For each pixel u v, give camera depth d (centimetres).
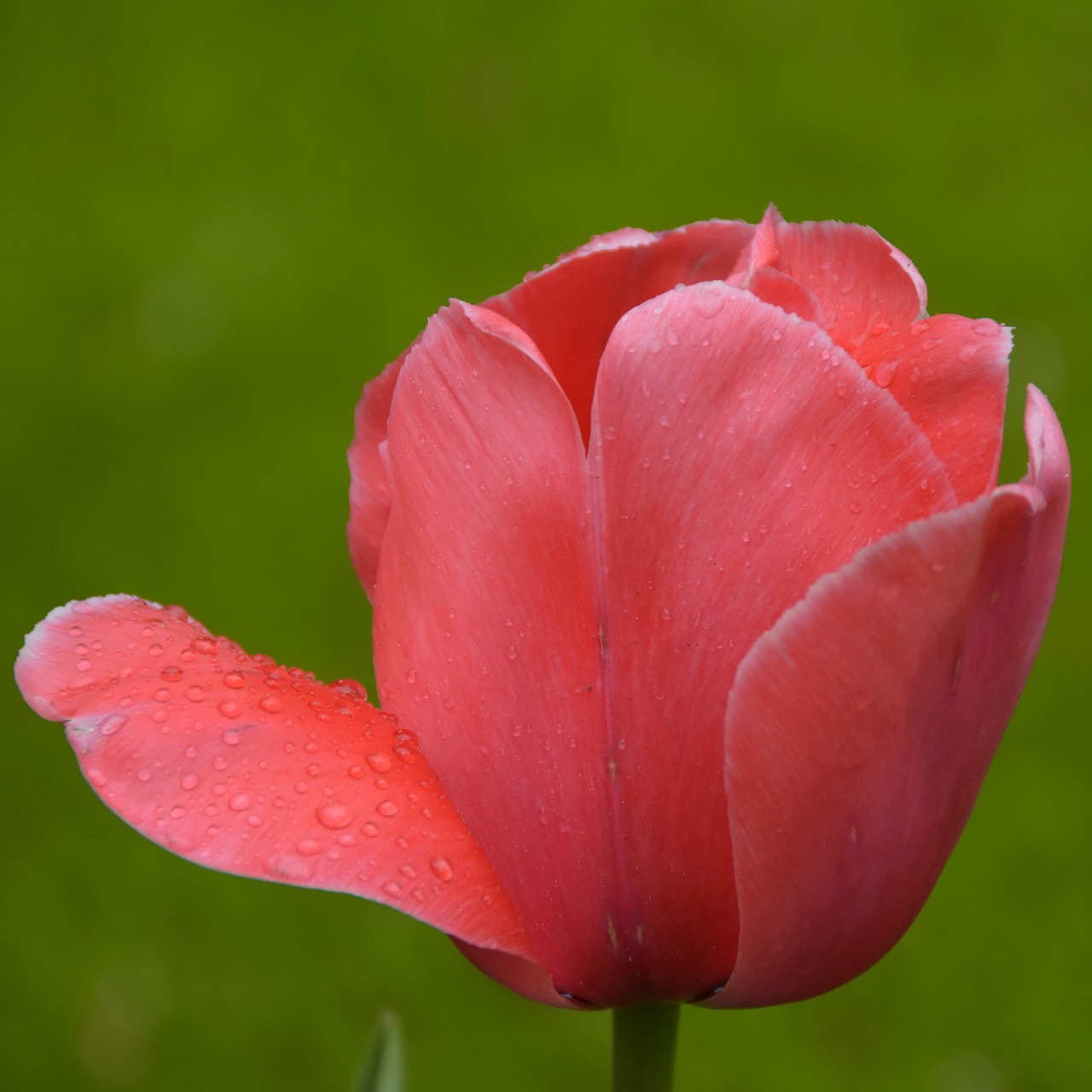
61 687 47
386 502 49
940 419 47
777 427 46
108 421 155
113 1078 108
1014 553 45
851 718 45
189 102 201
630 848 46
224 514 145
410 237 177
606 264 49
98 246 179
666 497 46
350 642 133
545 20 207
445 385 46
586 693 46
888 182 178
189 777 46
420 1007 112
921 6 201
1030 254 166
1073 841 118
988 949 113
